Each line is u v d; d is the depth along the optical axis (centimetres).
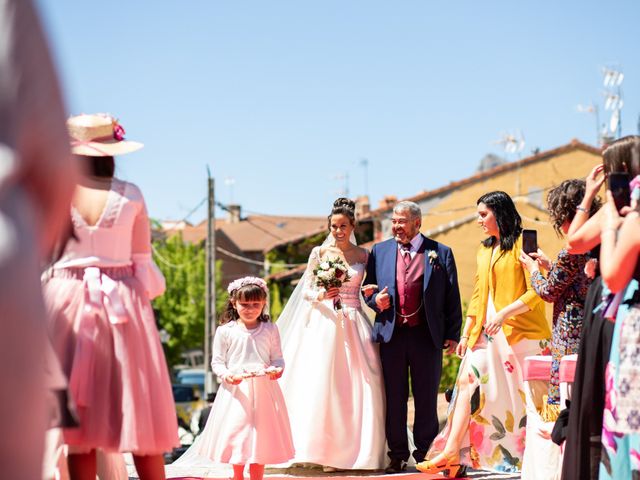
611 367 400
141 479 451
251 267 6838
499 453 682
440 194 3516
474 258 3309
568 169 3444
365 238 4319
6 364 195
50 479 456
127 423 423
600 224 420
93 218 442
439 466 690
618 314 396
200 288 5369
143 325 445
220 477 719
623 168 427
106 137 459
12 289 196
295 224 7375
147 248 465
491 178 3478
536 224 3150
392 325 752
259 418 633
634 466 389
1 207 201
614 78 2233
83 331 425
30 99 208
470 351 697
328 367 752
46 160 214
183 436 2309
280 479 704
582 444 419
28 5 208
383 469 746
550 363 590
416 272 759
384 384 766
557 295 565
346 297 776
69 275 437
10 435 197
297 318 785
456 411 693
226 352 650
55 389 236
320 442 736
